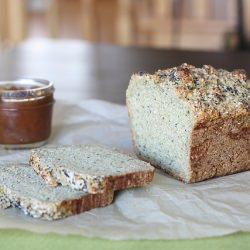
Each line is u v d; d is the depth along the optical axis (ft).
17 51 4.04
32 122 2.08
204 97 1.77
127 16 6.47
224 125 1.77
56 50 4.08
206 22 6.08
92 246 1.39
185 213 1.54
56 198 1.53
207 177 1.81
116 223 1.49
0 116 2.06
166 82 1.84
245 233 1.45
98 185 1.55
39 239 1.41
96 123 2.36
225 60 3.48
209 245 1.40
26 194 1.55
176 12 6.28
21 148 2.10
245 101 1.80
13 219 1.49
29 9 6.90
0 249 1.38
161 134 1.87
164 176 1.84
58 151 1.82
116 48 4.12
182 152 1.78
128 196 1.62
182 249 1.38
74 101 2.58
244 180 1.79
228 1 6.06
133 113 2.00
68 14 6.91
